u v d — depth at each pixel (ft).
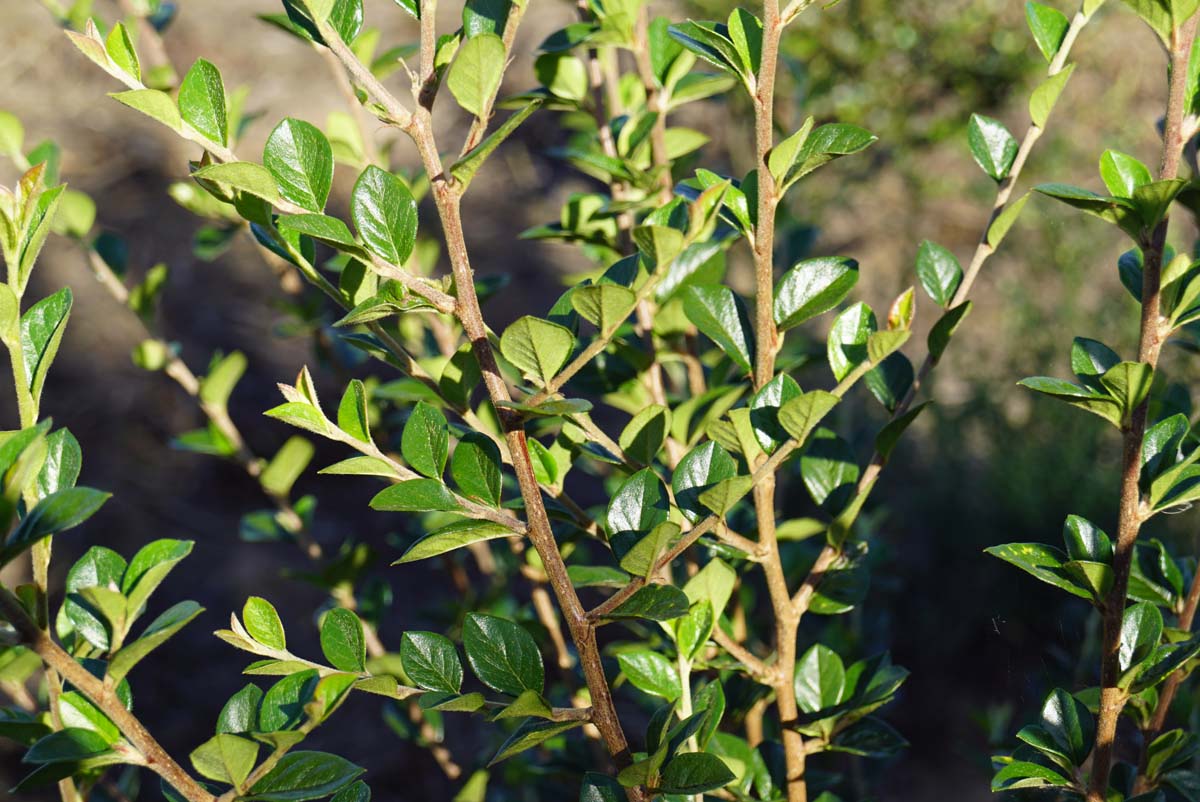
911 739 4.74
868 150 7.09
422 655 1.65
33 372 1.59
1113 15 7.02
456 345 2.51
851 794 2.59
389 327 2.76
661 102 2.21
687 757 1.59
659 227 1.50
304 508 2.72
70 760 1.53
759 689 2.12
